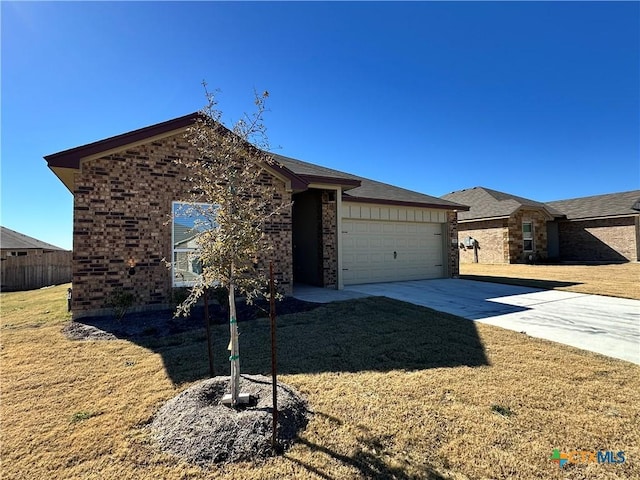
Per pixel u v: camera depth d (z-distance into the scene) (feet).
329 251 36.94
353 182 35.47
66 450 9.09
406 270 44.27
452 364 15.05
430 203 44.55
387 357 15.89
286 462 8.56
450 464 8.46
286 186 30.40
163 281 25.00
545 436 9.61
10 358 16.12
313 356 16.01
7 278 61.46
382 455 8.80
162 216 25.09
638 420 10.45
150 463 8.56
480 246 71.51
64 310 27.30
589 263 69.26
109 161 23.62
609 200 78.84
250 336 19.12
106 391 12.60
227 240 11.12
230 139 12.17
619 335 19.45
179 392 12.43
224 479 7.97
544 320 22.90
